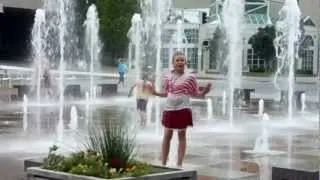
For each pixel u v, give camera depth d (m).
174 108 12.38
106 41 78.19
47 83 39.66
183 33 74.12
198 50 74.00
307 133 21.66
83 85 46.88
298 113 31.05
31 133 20.03
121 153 8.91
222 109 32.25
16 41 82.50
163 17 64.44
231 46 55.72
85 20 76.56
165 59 63.69
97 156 8.84
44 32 69.94
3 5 76.38
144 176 8.49
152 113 27.66
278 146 17.61
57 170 8.91
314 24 71.38
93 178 8.30
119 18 76.94
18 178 12.07
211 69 72.31
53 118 25.41
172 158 14.43
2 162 14.18
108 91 41.53
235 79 54.84
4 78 46.03
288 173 10.55
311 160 14.58
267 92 45.53
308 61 70.25
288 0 51.72
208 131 21.83
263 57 74.31
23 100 34.94
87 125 22.20
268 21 75.56
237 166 13.74
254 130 22.45
